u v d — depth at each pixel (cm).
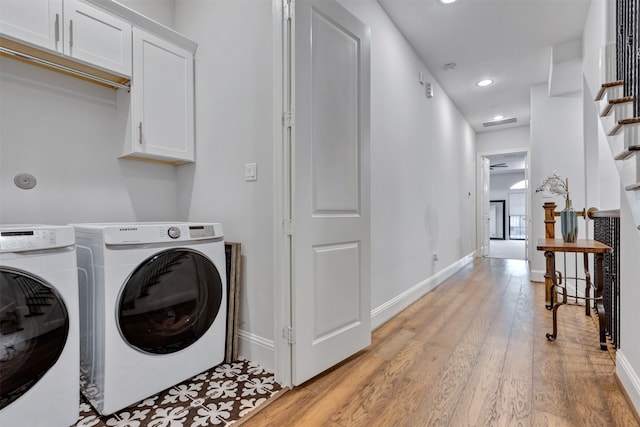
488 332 246
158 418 144
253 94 198
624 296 166
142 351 154
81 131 206
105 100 217
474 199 660
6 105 179
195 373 176
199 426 139
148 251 157
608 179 295
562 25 304
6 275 117
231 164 211
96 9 186
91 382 152
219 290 190
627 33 176
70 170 202
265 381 176
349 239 201
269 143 190
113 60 192
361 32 211
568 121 410
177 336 169
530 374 181
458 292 375
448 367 191
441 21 298
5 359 118
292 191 169
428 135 391
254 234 198
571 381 173
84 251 155
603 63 208
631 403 150
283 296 172
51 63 176
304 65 172
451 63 377
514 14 288
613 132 175
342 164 197
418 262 354
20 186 183
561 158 412
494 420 142
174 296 168
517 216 1381
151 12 240
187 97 230
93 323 150
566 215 270
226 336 198
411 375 182
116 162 223
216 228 191
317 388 169
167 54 219
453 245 501
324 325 184
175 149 223
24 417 122
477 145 677
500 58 364
